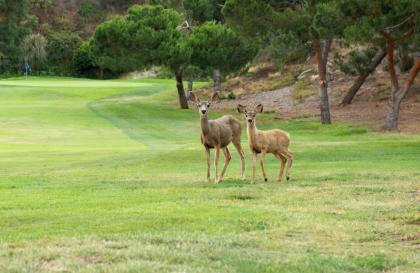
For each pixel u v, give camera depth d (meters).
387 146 33.94
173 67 63.00
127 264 10.48
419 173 23.00
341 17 37.38
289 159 21.61
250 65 78.62
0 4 123.00
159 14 63.97
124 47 61.88
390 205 16.66
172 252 11.34
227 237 12.72
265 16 45.12
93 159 30.70
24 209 16.11
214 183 21.14
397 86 43.72
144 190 19.56
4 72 123.69
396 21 36.75
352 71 58.31
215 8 76.31
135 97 77.94
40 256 10.96
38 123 55.00
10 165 28.36
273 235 13.12
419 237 13.08
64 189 20.06
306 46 64.75
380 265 10.84
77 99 75.44
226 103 68.12
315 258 11.15
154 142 42.31
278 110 60.94
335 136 42.88
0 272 10.00
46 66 125.06
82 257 10.97
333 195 18.33
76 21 135.38
